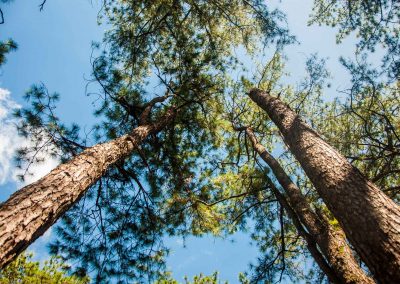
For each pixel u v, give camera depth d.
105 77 6.71
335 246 3.97
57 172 3.79
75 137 5.92
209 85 7.80
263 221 7.57
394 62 6.34
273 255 7.20
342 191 3.55
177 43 8.04
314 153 4.44
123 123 7.30
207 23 9.39
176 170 7.53
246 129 9.18
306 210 4.89
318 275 6.76
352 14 8.59
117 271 6.07
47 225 3.14
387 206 3.11
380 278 2.74
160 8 8.28
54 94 5.63
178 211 7.00
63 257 5.87
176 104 7.84
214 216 7.21
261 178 6.70
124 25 8.91
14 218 2.80
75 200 3.71
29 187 3.33
